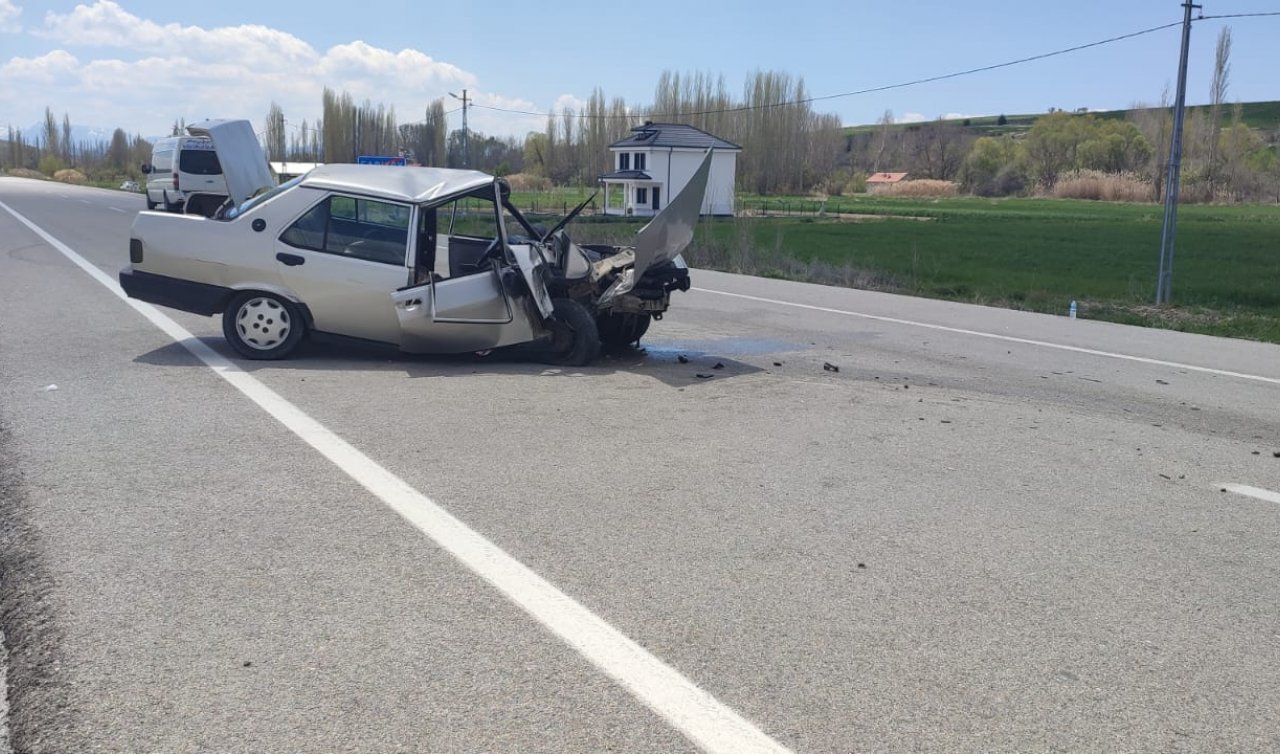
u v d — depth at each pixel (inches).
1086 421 332.8
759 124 3838.6
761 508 230.7
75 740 132.1
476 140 4451.3
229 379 350.9
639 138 2898.6
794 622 171.5
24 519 210.5
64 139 6314.0
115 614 168.1
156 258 381.7
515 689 147.0
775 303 665.0
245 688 145.6
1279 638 170.9
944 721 141.6
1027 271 1206.9
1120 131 4665.4
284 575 185.3
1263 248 1670.8
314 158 3516.2
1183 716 144.7
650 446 281.0
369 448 269.9
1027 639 167.8
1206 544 216.5
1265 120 6727.4
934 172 5841.5
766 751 133.0
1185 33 790.5
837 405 342.3
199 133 440.8
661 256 390.0
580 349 395.2
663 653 159.2
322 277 377.4
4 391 326.6
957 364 441.4
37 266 722.8
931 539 214.1
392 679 149.0
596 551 201.2
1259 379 426.6
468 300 379.2
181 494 228.5
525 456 267.1
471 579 185.8
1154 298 856.9
